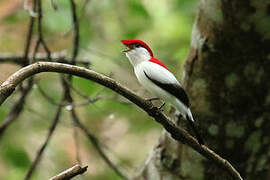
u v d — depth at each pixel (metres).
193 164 8.55
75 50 10.62
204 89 8.41
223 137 8.45
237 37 8.14
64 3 12.93
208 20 8.31
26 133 13.28
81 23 13.53
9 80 5.89
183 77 8.67
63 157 13.59
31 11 10.12
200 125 8.48
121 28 13.95
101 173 13.76
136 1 13.44
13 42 13.65
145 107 6.83
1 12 13.15
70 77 10.38
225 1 8.07
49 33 13.19
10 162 12.64
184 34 13.48
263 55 8.15
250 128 8.39
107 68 13.40
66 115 13.84
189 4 13.48
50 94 13.34
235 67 8.23
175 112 8.69
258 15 7.98
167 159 8.76
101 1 13.98
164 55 13.44
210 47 8.27
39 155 10.16
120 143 14.48
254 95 8.27
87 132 10.58
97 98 9.78
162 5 13.61
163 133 8.91
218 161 7.15
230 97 8.31
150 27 13.68
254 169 8.60
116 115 13.97
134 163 14.28
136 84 13.13
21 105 11.02
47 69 6.21
